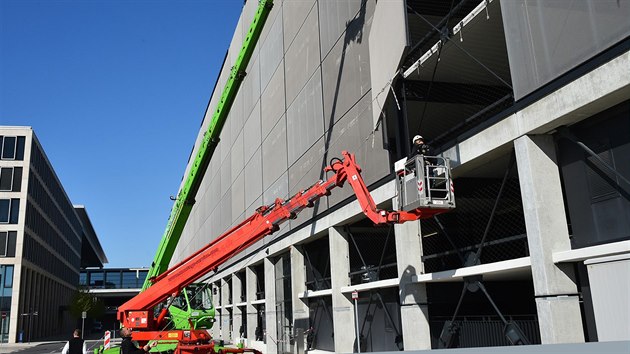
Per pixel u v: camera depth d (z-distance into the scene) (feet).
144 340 56.80
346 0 59.00
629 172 26.58
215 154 142.10
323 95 65.00
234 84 60.75
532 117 30.40
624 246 24.75
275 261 87.97
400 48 41.24
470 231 52.54
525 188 30.71
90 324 349.00
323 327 68.54
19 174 195.83
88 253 481.05
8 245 187.11
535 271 29.45
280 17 85.92
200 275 53.62
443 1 46.47
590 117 28.76
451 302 46.80
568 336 27.91
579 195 29.63
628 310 23.68
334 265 59.41
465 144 36.86
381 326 53.26
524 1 31.32
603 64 25.82
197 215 173.06
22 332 186.80
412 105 50.31
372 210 36.29
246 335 112.06
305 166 70.13
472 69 46.68
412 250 43.75
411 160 33.63
